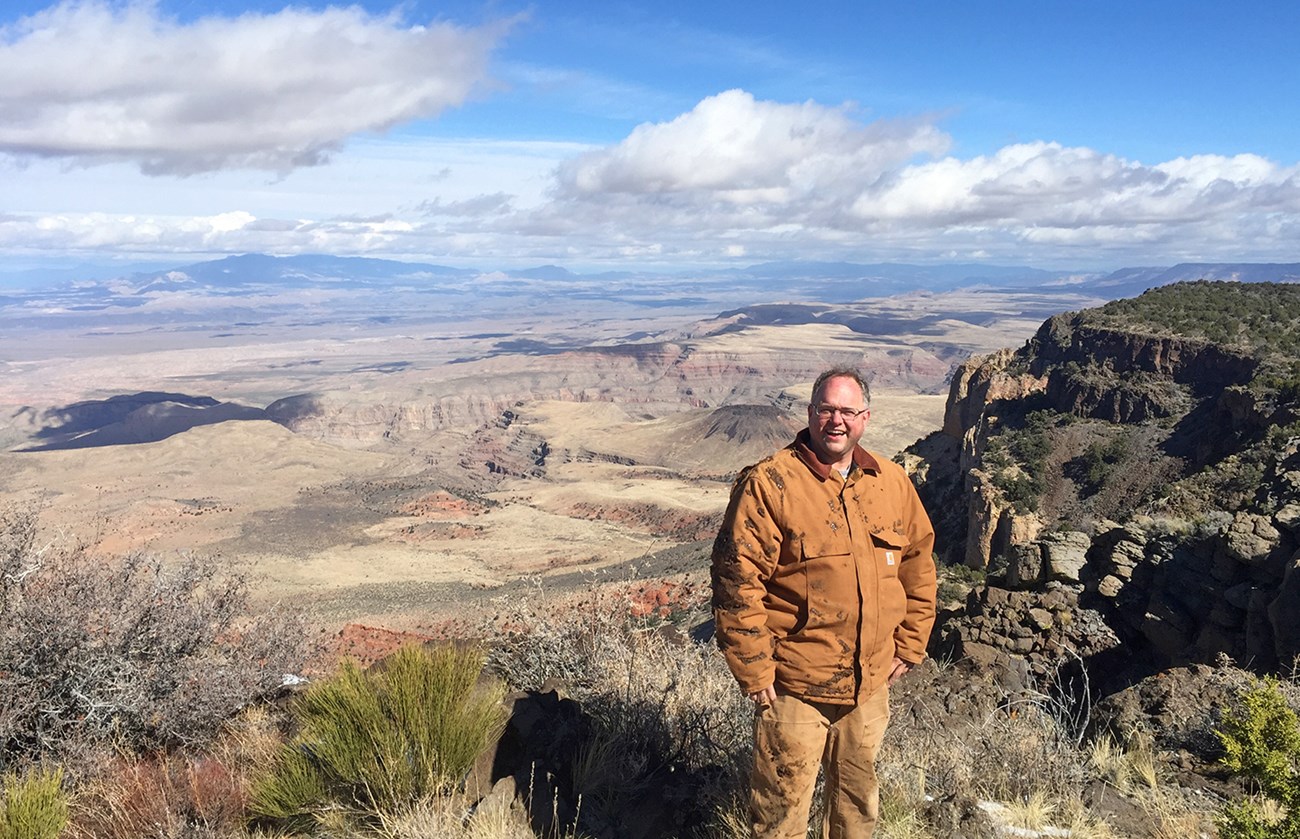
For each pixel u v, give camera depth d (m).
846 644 3.98
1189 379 47.72
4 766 5.95
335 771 4.77
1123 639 11.02
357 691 4.89
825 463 4.06
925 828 4.67
